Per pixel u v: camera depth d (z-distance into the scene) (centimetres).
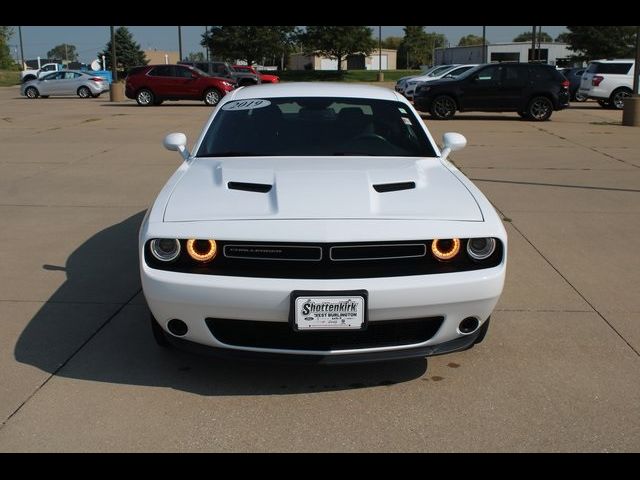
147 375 343
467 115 2000
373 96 475
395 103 471
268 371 347
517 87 1766
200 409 311
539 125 1655
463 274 307
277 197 328
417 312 303
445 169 397
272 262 301
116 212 698
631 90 2212
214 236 301
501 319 418
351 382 337
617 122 1739
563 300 452
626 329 404
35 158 1064
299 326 294
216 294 296
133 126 1575
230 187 348
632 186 843
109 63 7519
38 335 390
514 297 457
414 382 338
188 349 318
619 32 5181
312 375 344
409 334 316
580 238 605
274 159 403
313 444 284
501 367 354
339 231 300
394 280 298
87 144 1236
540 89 1756
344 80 5738
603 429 295
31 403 313
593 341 387
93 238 598
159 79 2338
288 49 6353
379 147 425
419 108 1847
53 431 291
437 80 1856
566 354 370
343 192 334
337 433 292
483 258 314
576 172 949
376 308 297
